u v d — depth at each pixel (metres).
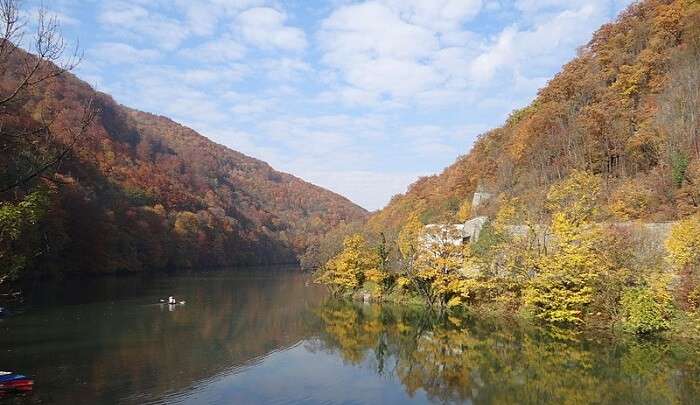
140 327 46.25
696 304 35.47
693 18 76.25
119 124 176.50
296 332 46.84
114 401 26.39
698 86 63.97
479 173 99.25
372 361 36.44
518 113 111.38
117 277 100.62
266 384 30.66
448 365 34.41
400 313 56.75
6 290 45.50
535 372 31.55
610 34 96.06
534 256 46.25
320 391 29.50
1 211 15.27
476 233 64.06
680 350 34.25
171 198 149.00
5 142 12.41
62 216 82.94
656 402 25.53
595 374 30.53
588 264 40.84
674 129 59.28
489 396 27.84
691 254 36.38
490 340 41.00
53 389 27.94
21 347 37.16
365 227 119.94
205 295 74.12
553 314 42.12
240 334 45.31
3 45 11.55
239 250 167.62
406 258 60.19
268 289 85.31
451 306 55.16
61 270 86.81
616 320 39.34
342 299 70.19
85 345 38.31
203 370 33.16
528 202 59.59
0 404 25.36
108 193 114.81
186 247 138.25
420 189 133.00
